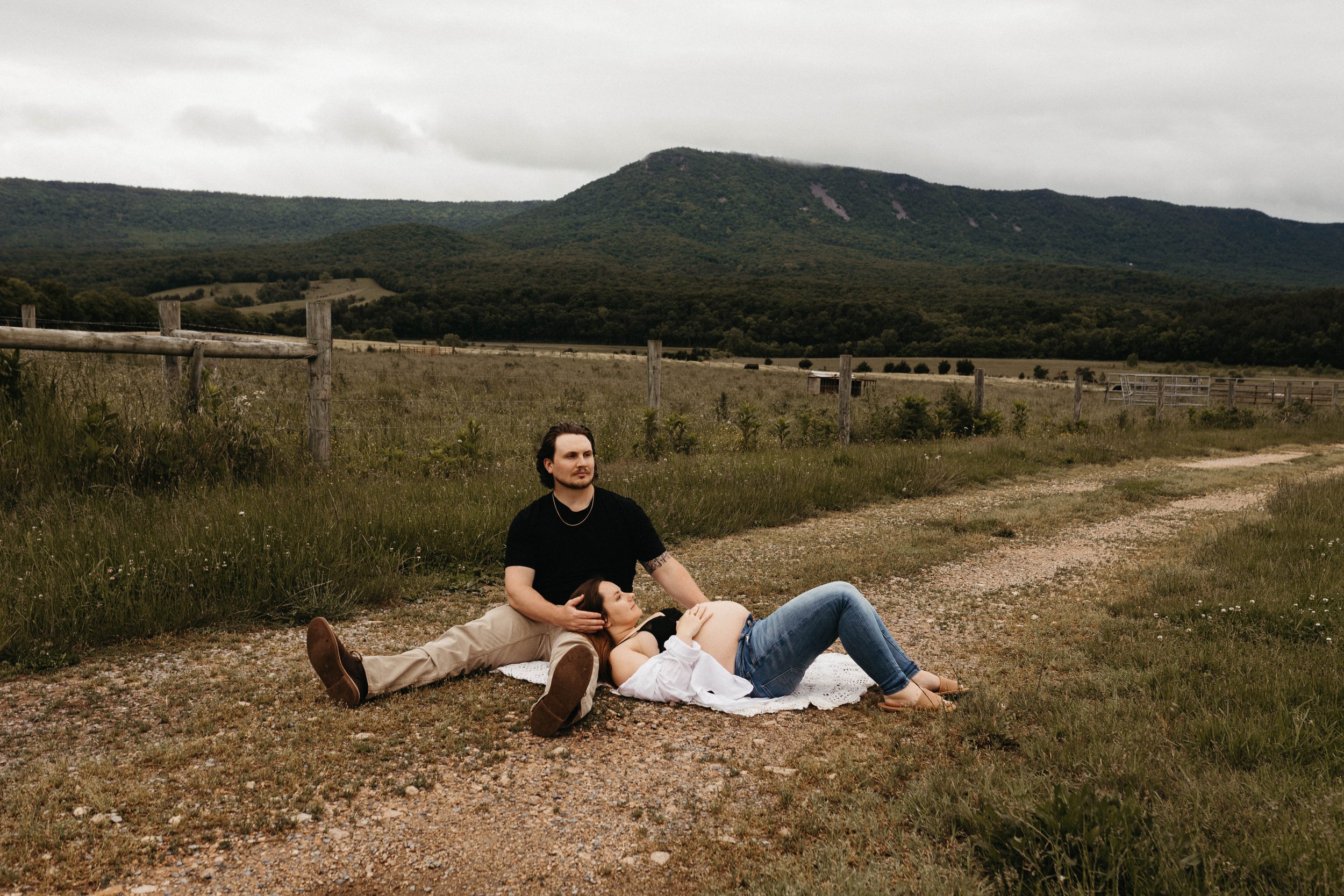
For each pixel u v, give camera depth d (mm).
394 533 5883
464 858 2303
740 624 3637
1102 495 10023
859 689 3721
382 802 2607
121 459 6453
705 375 46156
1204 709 3236
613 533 3787
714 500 8016
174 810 2504
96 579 4359
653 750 3064
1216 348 88188
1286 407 25359
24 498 5762
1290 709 3244
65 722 3184
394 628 4535
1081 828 2209
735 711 3428
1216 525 8266
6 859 2193
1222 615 4695
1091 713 3264
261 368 19750
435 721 3262
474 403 18938
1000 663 4176
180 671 3770
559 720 3111
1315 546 6453
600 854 2342
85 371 8055
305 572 4922
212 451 6914
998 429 16938
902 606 5297
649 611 5027
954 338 103688
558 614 3559
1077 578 6066
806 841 2422
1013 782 2643
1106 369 82500
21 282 46875
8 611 4004
